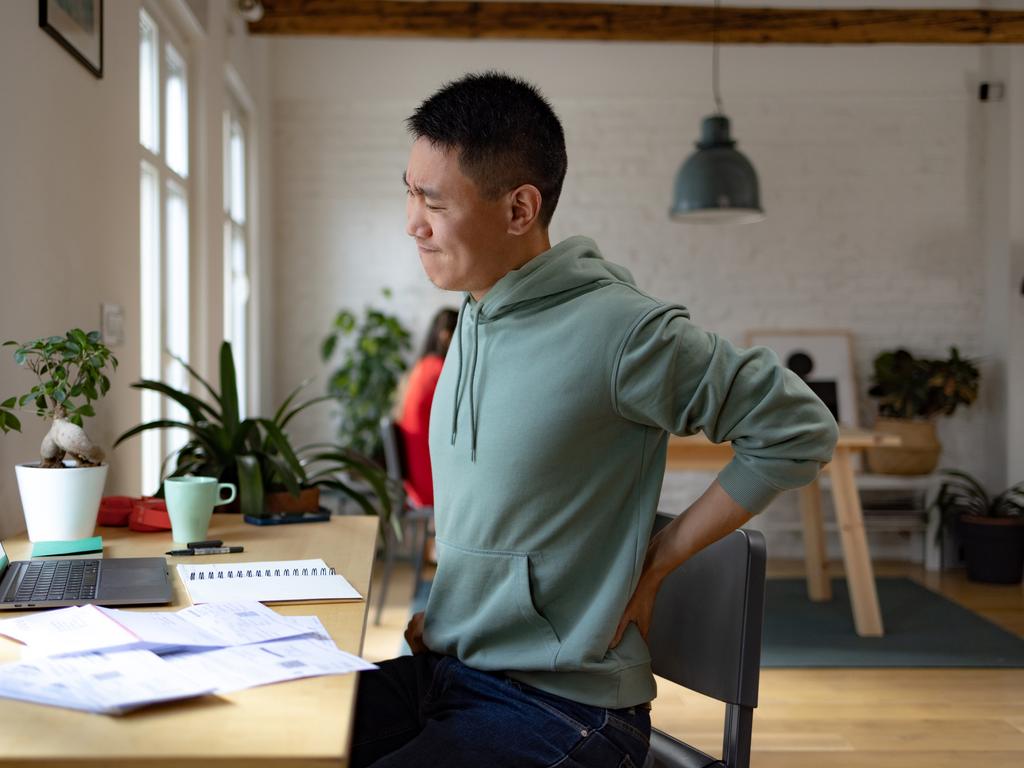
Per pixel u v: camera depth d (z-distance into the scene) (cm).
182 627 109
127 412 258
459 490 131
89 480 161
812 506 461
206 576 137
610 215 568
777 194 571
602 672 123
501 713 122
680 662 145
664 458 128
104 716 85
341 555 159
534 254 131
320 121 559
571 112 566
